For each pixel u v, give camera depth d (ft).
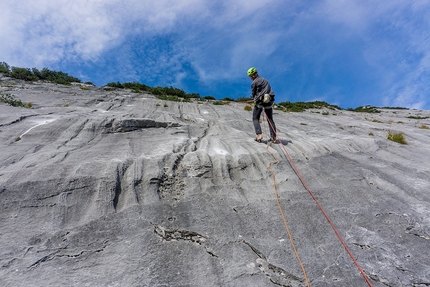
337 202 12.89
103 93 46.42
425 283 8.42
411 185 14.78
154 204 11.84
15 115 21.13
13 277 7.62
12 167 13.37
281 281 8.33
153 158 15.47
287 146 20.21
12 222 9.88
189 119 28.86
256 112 21.07
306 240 10.23
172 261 8.89
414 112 87.04
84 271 8.20
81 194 11.78
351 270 8.87
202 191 13.17
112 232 10.00
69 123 20.54
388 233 10.78
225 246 9.71
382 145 22.84
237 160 16.06
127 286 7.74
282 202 12.69
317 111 65.51
